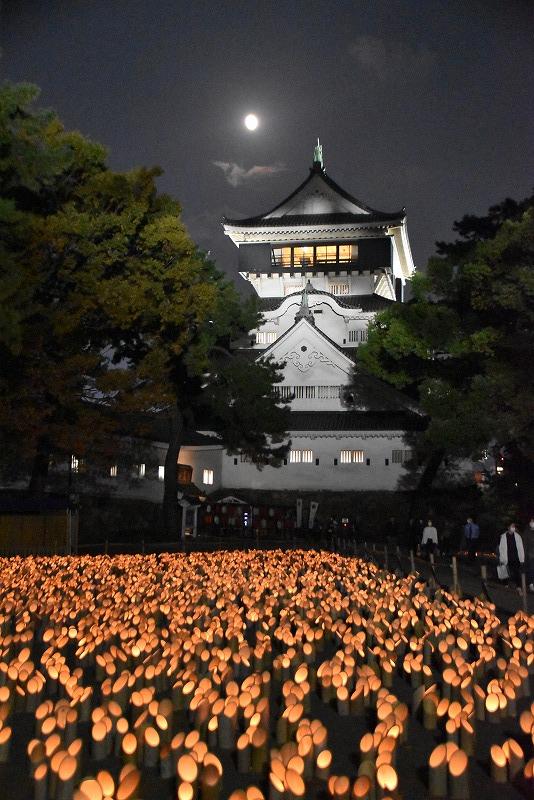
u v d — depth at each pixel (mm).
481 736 9320
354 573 21859
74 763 6625
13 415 34469
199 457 57688
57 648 13102
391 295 87812
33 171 33500
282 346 61781
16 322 30016
